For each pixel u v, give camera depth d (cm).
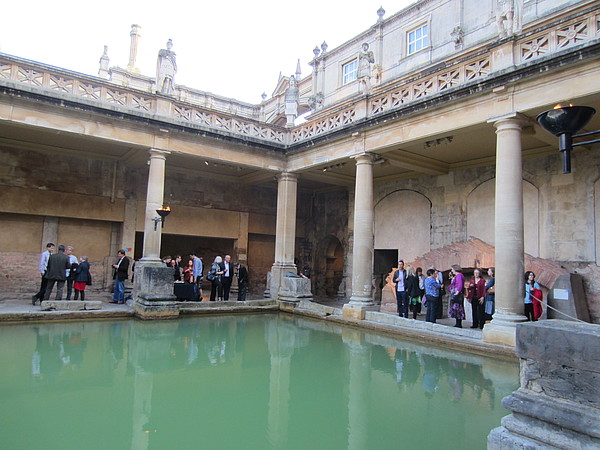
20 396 521
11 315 988
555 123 333
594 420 263
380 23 1934
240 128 1441
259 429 450
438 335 925
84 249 1524
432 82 1071
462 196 1402
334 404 531
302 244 2041
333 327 1123
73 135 1163
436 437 433
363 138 1237
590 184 1101
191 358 740
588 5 1180
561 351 287
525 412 294
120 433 430
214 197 1783
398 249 1611
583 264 1096
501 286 860
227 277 1395
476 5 1559
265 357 766
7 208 1370
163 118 1259
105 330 955
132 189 1591
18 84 1046
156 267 1166
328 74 2227
